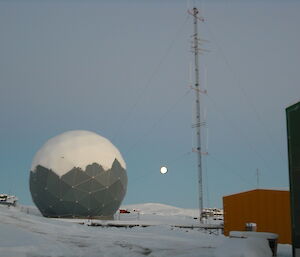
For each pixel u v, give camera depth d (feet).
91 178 107.04
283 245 61.52
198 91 112.78
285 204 73.77
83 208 107.55
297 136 35.47
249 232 43.70
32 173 113.09
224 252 34.73
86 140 113.29
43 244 40.91
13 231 46.80
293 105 36.27
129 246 44.83
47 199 108.37
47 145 114.73
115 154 115.85
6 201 133.08
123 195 118.32
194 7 118.73
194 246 46.52
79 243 45.42
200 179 106.73
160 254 38.88
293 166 35.73
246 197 79.97
